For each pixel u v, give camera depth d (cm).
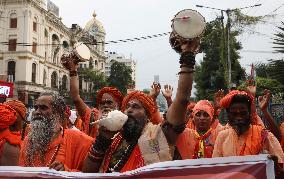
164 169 264
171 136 293
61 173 274
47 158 326
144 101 301
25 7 4975
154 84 581
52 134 332
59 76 6178
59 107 342
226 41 2427
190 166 264
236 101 347
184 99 283
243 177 260
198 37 283
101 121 270
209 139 439
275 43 1011
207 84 3147
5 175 280
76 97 498
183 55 286
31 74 5138
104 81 6588
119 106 428
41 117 335
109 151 297
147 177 265
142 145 285
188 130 312
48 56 5741
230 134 351
